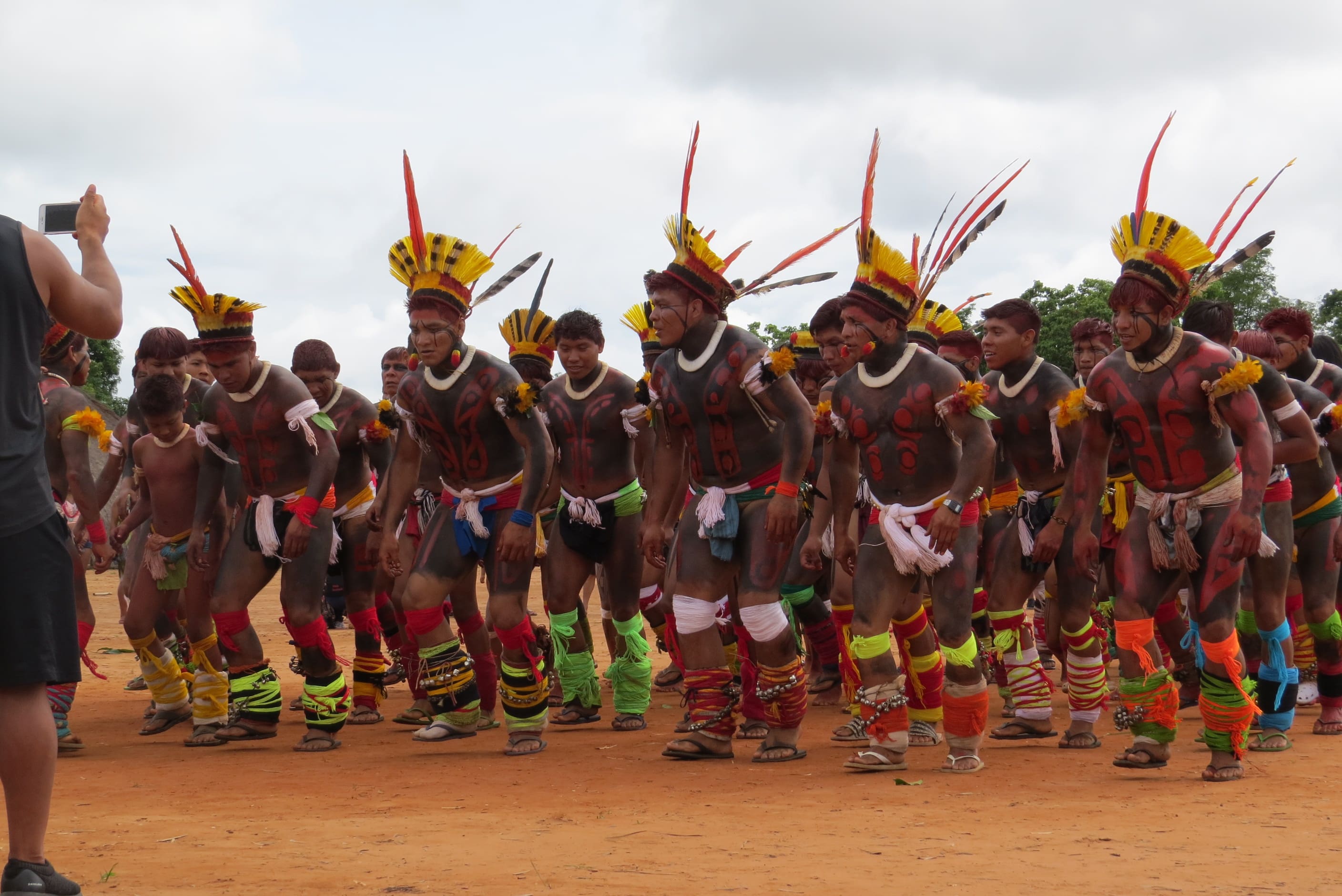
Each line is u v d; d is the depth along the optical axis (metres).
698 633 6.49
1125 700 5.98
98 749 7.30
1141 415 5.80
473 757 6.74
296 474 7.31
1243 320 33.84
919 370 5.95
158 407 7.72
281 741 7.51
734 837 4.43
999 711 8.59
